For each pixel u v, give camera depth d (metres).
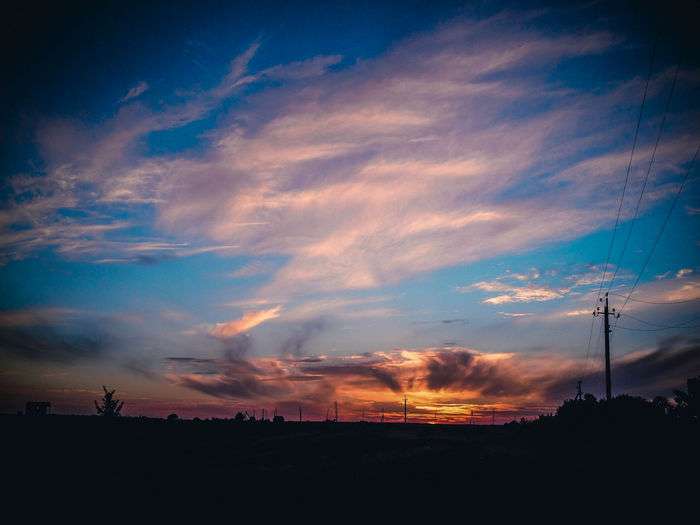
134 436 55.00
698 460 24.14
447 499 23.70
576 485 23.38
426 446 44.78
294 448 47.94
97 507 24.81
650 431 30.75
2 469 36.41
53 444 47.69
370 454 42.06
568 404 45.47
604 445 31.16
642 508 18.84
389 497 25.23
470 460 33.56
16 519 22.48
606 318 43.06
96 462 40.91
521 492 23.45
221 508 24.39
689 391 32.41
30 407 66.25
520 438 45.03
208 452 46.78
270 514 22.92
